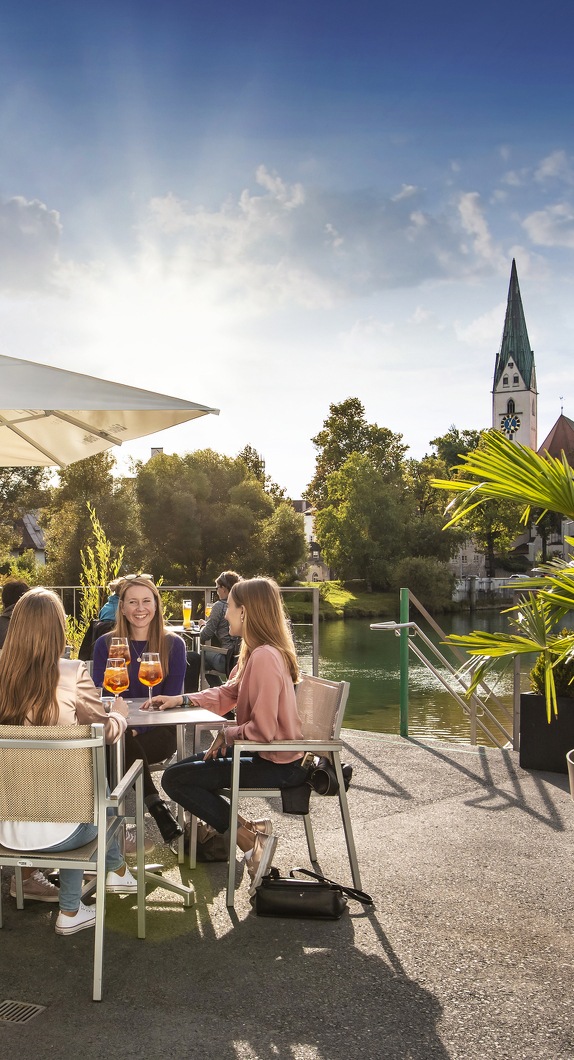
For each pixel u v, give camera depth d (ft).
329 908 9.67
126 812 11.96
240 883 11.02
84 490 125.18
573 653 10.01
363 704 57.21
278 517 155.22
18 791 7.75
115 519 125.49
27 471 135.13
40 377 11.30
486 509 210.59
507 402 326.24
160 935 9.29
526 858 11.84
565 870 11.36
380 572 185.78
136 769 8.93
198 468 150.51
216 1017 7.45
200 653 19.66
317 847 12.37
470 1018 7.48
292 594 162.09
